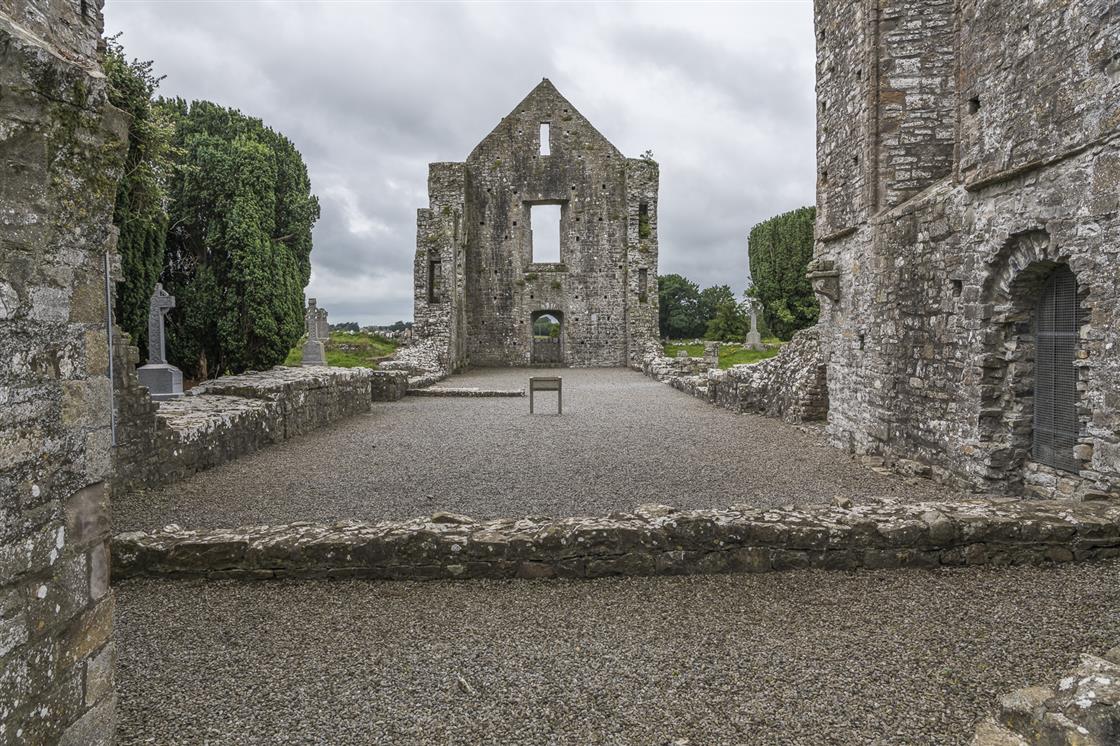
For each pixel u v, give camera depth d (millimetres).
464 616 4500
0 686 2238
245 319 18672
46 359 2445
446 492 8164
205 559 5105
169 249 19703
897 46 9750
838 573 5023
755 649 3912
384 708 3398
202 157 18391
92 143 2662
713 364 26969
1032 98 6461
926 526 5051
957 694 3342
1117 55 5457
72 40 2818
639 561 5113
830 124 11438
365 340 33500
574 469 9383
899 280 9148
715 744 3023
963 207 7668
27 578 2359
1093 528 5012
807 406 13375
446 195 31656
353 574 5121
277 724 3270
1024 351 7207
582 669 3746
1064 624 4012
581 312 33625
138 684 3666
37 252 2396
